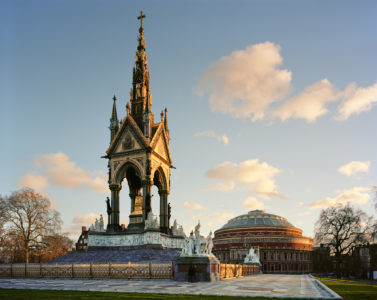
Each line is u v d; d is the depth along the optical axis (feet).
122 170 253.24
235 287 115.65
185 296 84.84
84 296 85.56
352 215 369.30
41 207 302.66
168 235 241.35
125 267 157.07
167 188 267.80
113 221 246.88
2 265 195.52
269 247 617.62
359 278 392.68
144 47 286.46
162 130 267.18
